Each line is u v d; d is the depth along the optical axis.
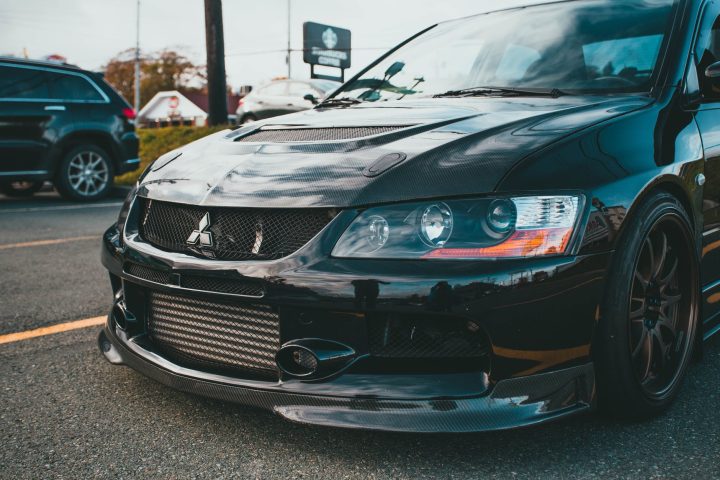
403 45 3.37
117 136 8.48
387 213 1.78
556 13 2.96
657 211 1.98
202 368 2.03
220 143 2.39
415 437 1.93
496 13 3.24
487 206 1.73
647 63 2.50
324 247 1.79
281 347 1.84
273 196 1.89
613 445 1.88
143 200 2.28
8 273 4.14
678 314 2.24
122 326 2.29
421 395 1.76
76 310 3.32
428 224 1.74
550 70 2.69
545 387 1.78
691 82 2.42
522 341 1.73
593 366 1.85
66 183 8.12
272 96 14.94
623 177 1.90
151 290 2.17
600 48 2.67
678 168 2.11
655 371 2.13
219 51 13.41
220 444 1.91
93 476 1.75
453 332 1.78
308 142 2.14
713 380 2.36
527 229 1.72
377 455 1.84
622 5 2.83
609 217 1.82
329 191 1.85
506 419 1.73
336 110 2.68
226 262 1.90
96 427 2.03
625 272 1.86
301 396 1.82
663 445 1.88
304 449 1.88
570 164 1.83
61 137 7.99
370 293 1.72
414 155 1.89
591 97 2.42
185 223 2.05
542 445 1.88
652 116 2.19
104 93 8.44
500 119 2.12
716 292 2.51
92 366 2.55
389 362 1.81
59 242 5.25
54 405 2.19
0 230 5.89
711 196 2.36
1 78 7.61
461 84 2.88
